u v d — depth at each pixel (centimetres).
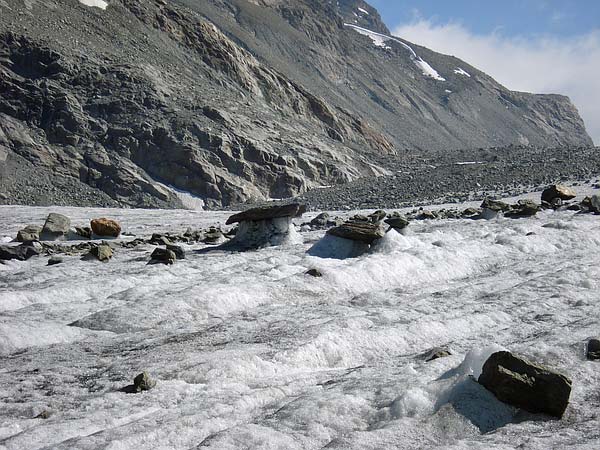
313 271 1569
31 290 1600
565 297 1291
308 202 6862
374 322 1188
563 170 5569
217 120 9606
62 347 1148
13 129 8412
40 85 9119
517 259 1797
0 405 871
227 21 18762
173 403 847
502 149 10962
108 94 9431
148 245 2527
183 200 8306
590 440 678
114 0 11838
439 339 1110
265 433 707
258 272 1697
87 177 8269
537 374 765
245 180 8931
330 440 713
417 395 774
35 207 4994
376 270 1620
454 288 1499
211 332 1182
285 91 12619
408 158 11575
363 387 839
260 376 948
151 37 11519
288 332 1135
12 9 10138
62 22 10494
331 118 12988
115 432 734
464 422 731
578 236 1991
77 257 2183
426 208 3972
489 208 2797
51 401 874
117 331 1249
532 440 681
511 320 1188
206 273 1759
